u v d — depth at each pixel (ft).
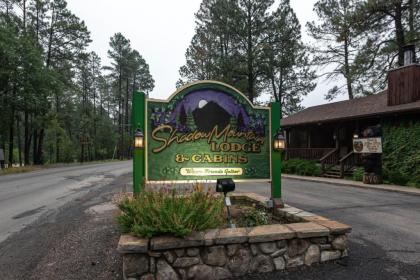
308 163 57.82
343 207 25.43
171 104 18.07
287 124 69.36
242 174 19.15
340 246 13.32
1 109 77.30
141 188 14.85
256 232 12.32
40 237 17.53
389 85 49.83
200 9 97.40
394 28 62.75
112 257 13.84
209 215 12.93
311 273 12.05
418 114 42.42
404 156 43.24
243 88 81.92
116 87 189.06
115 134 194.80
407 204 26.84
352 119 51.90
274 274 12.06
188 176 18.20
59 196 32.53
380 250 14.58
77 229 18.84
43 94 82.38
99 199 30.17
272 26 75.87
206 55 98.17
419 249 14.74
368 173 41.42
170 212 11.79
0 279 12.01
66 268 12.84
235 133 19.15
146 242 10.96
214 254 11.71
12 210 25.35
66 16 98.68
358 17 59.77
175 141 18.04
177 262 11.35
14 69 74.23
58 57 101.09
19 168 69.97
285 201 28.48
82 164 109.70
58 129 101.86
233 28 76.07
